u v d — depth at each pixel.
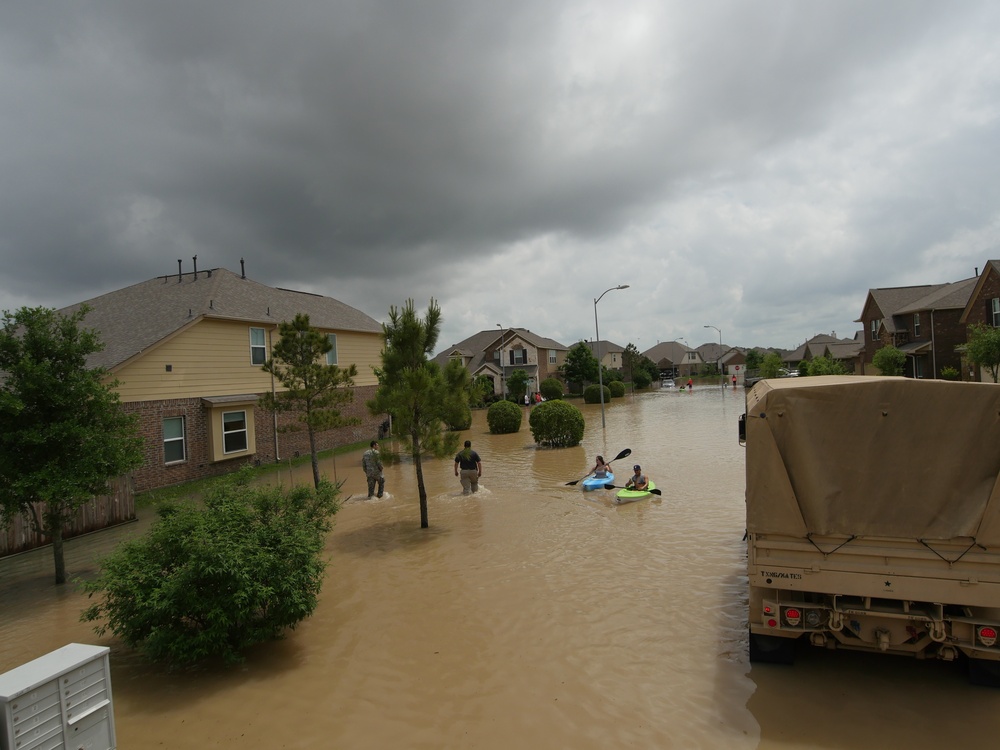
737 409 40.25
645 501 13.98
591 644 6.77
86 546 12.94
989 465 5.27
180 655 6.13
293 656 6.80
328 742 5.12
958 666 5.90
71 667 3.96
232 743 5.16
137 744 5.17
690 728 5.07
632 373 77.31
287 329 15.79
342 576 9.61
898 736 4.82
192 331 20.34
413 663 6.52
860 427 5.57
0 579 10.74
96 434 9.88
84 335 10.23
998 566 5.15
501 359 62.03
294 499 7.89
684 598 7.99
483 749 4.92
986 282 30.88
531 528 12.02
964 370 34.03
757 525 5.79
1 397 9.00
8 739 3.56
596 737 5.00
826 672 5.93
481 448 26.20
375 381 31.31
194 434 20.23
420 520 12.84
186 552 6.44
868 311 48.00
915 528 5.38
